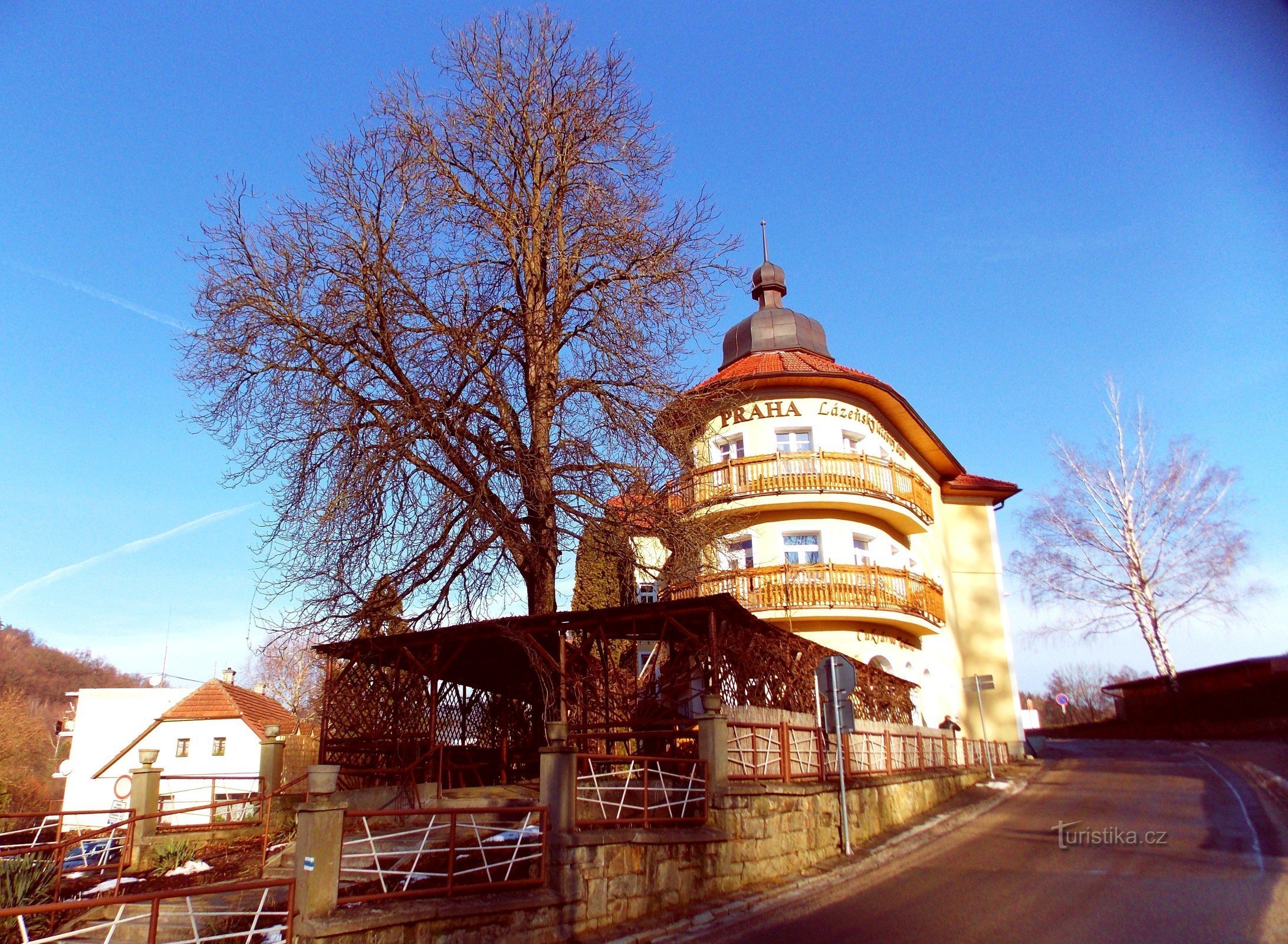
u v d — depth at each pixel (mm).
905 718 20906
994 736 31031
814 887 11211
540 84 16875
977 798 19719
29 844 12727
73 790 43156
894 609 24172
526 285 16578
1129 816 15820
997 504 34344
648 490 15656
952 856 12953
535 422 15844
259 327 13859
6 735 33875
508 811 8398
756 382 26156
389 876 8930
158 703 44969
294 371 13883
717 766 11031
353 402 13969
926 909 9438
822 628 24297
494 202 16672
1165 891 9688
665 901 9633
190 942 7062
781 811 12000
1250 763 23781
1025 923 8531
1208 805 16656
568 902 8531
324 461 13758
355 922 6957
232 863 13070
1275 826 13945
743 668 13500
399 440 13438
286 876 11383
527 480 14531
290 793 16031
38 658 69500
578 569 17984
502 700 18062
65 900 11062
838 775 14492
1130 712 43688
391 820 12789
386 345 13984
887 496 25375
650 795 11836
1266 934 7738
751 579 23750
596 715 14883
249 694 41281
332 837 7262
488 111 16469
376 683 15578
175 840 13898
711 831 10461
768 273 32375
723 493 24250
